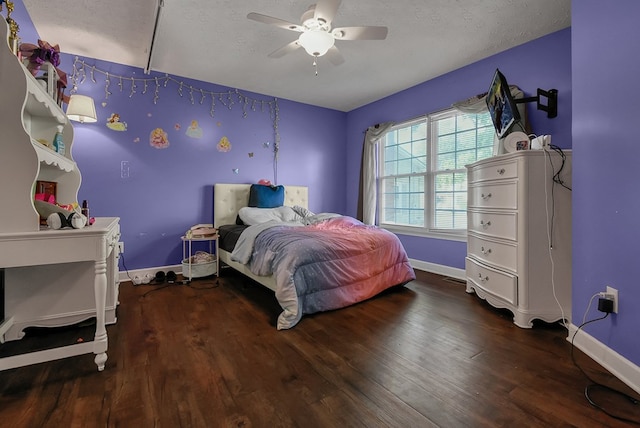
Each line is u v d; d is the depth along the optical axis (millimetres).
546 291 2160
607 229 1648
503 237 2354
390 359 1750
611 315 1618
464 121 3576
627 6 1501
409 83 3951
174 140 3686
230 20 2562
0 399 1370
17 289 1963
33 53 1825
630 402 1366
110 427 1204
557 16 2498
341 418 1270
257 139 4293
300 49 3047
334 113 5008
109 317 2221
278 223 3178
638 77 1444
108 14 2482
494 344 1933
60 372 1598
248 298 2854
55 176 2229
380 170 4688
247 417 1269
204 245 3881
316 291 2402
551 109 2699
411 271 3172
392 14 2490
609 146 1633
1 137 1395
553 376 1573
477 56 3205
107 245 1762
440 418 1271
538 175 2158
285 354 1800
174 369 1628
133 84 3436
